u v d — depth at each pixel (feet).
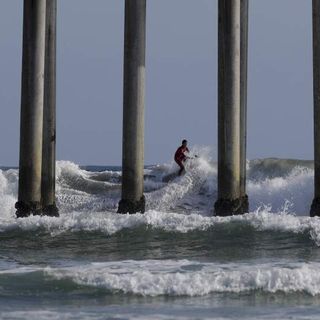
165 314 216.74
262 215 321.32
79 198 422.00
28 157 342.85
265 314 217.15
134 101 343.05
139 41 342.85
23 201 344.08
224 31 344.28
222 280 237.25
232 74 344.28
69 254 293.64
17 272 247.50
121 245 307.78
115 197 428.97
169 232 316.19
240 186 352.49
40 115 343.87
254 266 258.98
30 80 341.82
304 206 404.36
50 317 214.07
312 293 233.55
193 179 426.51
